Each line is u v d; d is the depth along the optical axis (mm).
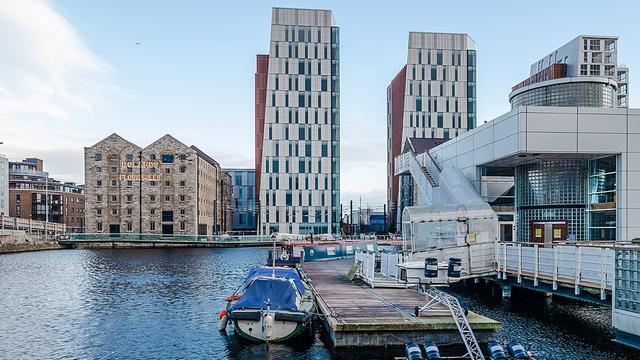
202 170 106625
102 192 100000
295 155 114625
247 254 73312
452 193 44500
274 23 115312
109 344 21141
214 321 25234
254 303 20797
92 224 99438
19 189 133875
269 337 20219
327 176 115000
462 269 29328
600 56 143000
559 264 23875
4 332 23172
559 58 152875
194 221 100000
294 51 115812
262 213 113375
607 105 42781
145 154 100500
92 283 38969
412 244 34750
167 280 40938
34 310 28094
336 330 18312
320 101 115812
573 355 18453
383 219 143125
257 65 118938
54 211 138125
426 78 120875
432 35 121688
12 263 57031
